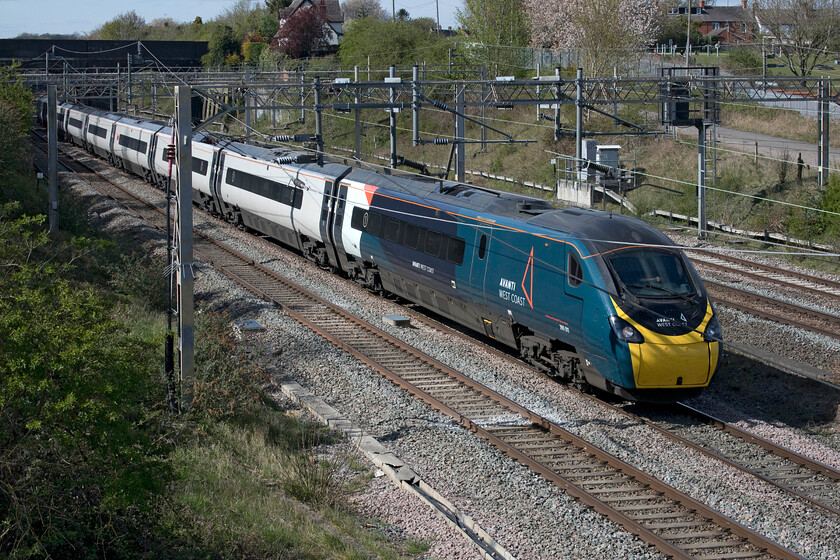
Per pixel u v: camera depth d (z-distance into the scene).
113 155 94.62
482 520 21.16
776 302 43.53
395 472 23.69
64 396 16.45
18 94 77.69
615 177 79.75
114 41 151.75
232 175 63.44
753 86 63.84
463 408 29.34
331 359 34.31
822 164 66.81
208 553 17.56
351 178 48.19
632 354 27.62
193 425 25.61
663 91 61.66
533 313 31.77
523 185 90.38
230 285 47.12
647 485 23.30
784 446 26.61
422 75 69.31
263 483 22.56
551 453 25.50
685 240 62.69
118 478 16.80
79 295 17.61
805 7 111.25
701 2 183.50
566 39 126.81
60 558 16.19
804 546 20.14
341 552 18.48
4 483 15.95
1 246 18.75
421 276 39.84
